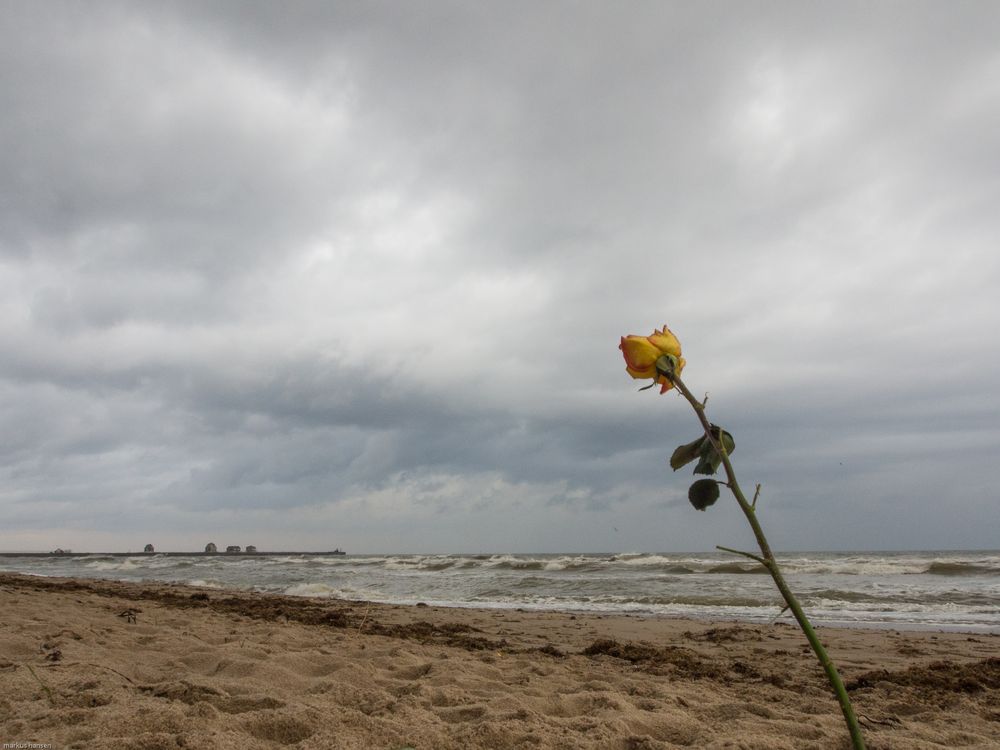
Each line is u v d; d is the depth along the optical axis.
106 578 26.52
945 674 5.26
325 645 5.96
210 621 7.88
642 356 1.41
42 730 2.69
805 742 3.15
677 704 3.97
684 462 1.43
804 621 1.35
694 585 18.41
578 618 10.49
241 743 2.60
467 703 3.70
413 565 35.88
